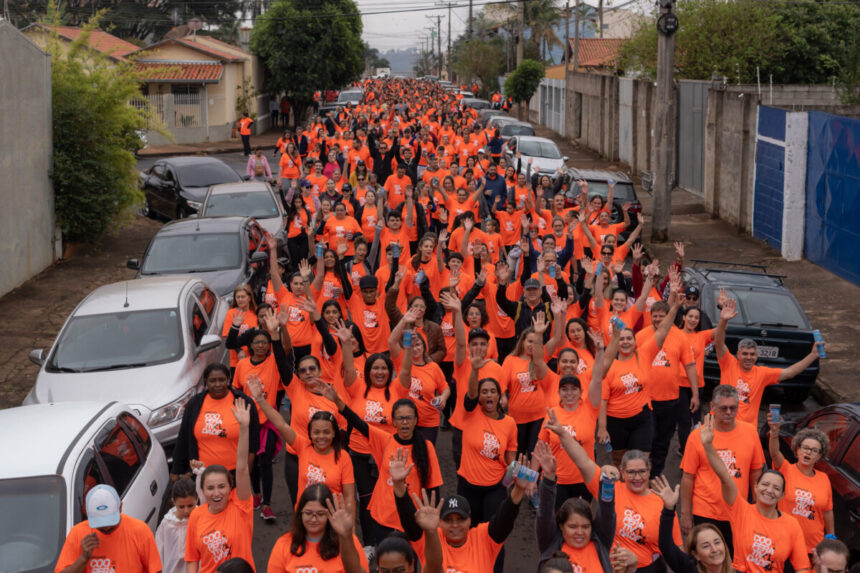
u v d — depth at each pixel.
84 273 19.09
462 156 24.64
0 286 17.00
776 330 11.80
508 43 78.94
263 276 15.04
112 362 10.04
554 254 11.45
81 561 5.64
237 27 83.50
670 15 21.28
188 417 7.79
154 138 43.56
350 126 35.16
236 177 23.36
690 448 7.21
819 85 29.88
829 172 18.95
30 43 18.31
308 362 7.68
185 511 6.38
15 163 17.67
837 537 7.36
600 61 62.28
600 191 20.97
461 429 7.59
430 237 11.94
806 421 8.41
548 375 8.58
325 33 54.09
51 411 7.40
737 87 29.98
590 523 5.73
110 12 71.50
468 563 5.82
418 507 5.70
